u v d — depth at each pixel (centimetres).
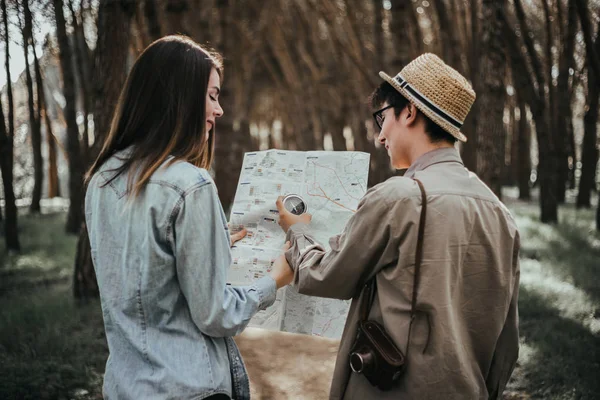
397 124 167
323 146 2667
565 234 977
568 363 398
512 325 166
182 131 150
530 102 1147
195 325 147
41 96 1299
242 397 157
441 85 158
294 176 213
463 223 150
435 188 151
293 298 209
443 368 147
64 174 2650
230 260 152
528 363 404
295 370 214
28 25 775
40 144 1398
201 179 144
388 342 149
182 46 154
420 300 147
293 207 207
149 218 141
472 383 151
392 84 165
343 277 157
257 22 1784
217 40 1002
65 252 884
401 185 152
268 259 200
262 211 211
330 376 211
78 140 1045
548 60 1183
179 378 139
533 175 2916
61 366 392
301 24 1978
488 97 721
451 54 991
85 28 1023
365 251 153
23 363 388
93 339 466
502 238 157
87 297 571
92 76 566
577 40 1183
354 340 160
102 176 153
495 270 155
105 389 146
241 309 149
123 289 145
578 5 754
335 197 205
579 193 1466
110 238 148
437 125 161
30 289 651
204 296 140
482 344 158
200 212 141
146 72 152
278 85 2553
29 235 1055
